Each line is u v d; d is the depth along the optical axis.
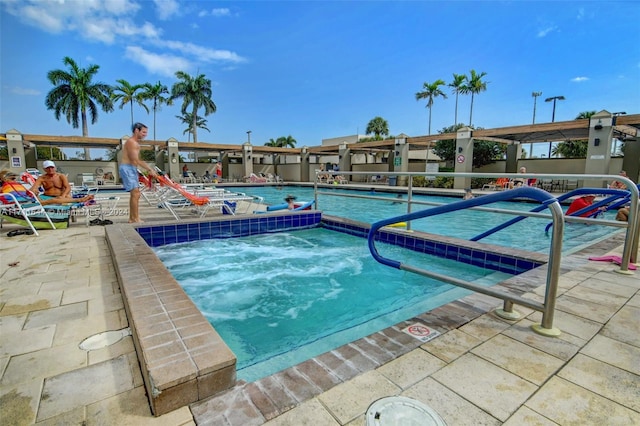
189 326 1.59
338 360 1.49
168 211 7.14
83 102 22.25
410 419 1.13
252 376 1.81
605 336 1.69
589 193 3.59
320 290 3.33
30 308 2.12
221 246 4.90
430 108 25.95
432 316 1.92
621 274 2.63
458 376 1.37
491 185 12.97
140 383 1.38
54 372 1.46
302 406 1.20
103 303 2.21
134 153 4.72
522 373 1.39
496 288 2.33
